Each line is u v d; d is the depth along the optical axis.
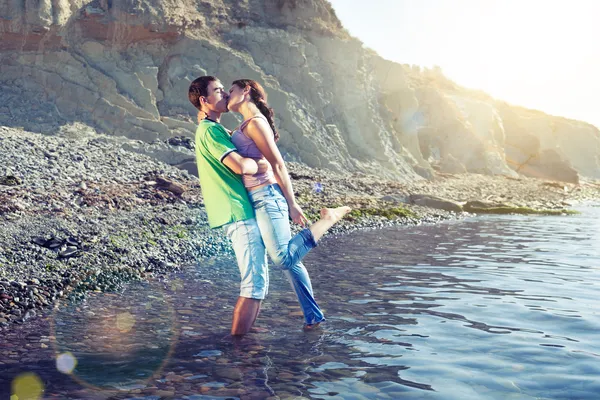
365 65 31.56
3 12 20.72
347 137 28.06
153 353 3.61
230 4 27.88
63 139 15.87
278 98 25.09
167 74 23.69
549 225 13.22
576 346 3.58
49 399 2.82
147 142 20.20
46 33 21.41
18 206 8.72
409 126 33.25
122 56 22.98
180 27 24.06
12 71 21.17
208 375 3.16
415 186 24.44
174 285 6.02
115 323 4.43
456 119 40.66
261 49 26.88
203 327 4.29
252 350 3.64
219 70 24.61
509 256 7.95
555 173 48.06
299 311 4.76
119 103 21.33
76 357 3.54
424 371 3.16
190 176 15.23
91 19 22.30
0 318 4.57
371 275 6.42
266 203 4.22
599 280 5.99
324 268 6.91
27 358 3.52
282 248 4.20
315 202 14.46
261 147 4.27
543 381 2.97
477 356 3.42
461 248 8.88
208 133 4.17
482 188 27.28
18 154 12.83
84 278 6.02
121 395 2.87
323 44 28.95
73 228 7.95
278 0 28.86
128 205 10.47
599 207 21.30
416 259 7.67
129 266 6.76
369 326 4.19
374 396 2.81
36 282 5.57
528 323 4.18
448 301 4.99
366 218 13.27
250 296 4.08
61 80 21.19
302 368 3.26
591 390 2.83
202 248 8.35
